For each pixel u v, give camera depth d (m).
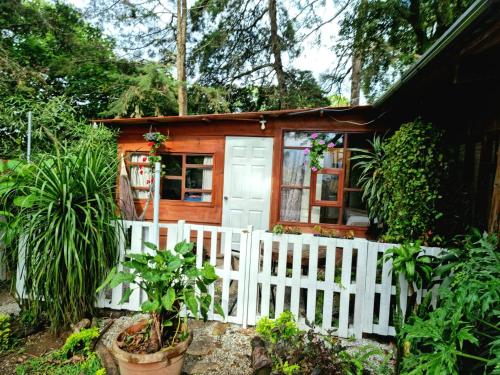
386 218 3.61
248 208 4.94
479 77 2.38
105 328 2.50
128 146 5.23
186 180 5.14
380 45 8.66
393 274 2.49
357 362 1.91
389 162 3.27
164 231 4.88
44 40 8.64
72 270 2.33
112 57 9.41
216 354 2.28
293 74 10.72
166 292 1.93
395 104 3.88
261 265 3.08
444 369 1.41
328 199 4.77
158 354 1.77
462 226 3.17
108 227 2.50
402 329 1.76
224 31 10.17
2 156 4.82
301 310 2.96
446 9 7.21
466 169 3.47
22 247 2.52
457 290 1.66
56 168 2.43
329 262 2.55
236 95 11.28
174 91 9.18
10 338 2.32
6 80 6.35
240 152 4.93
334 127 4.62
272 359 1.98
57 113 5.60
